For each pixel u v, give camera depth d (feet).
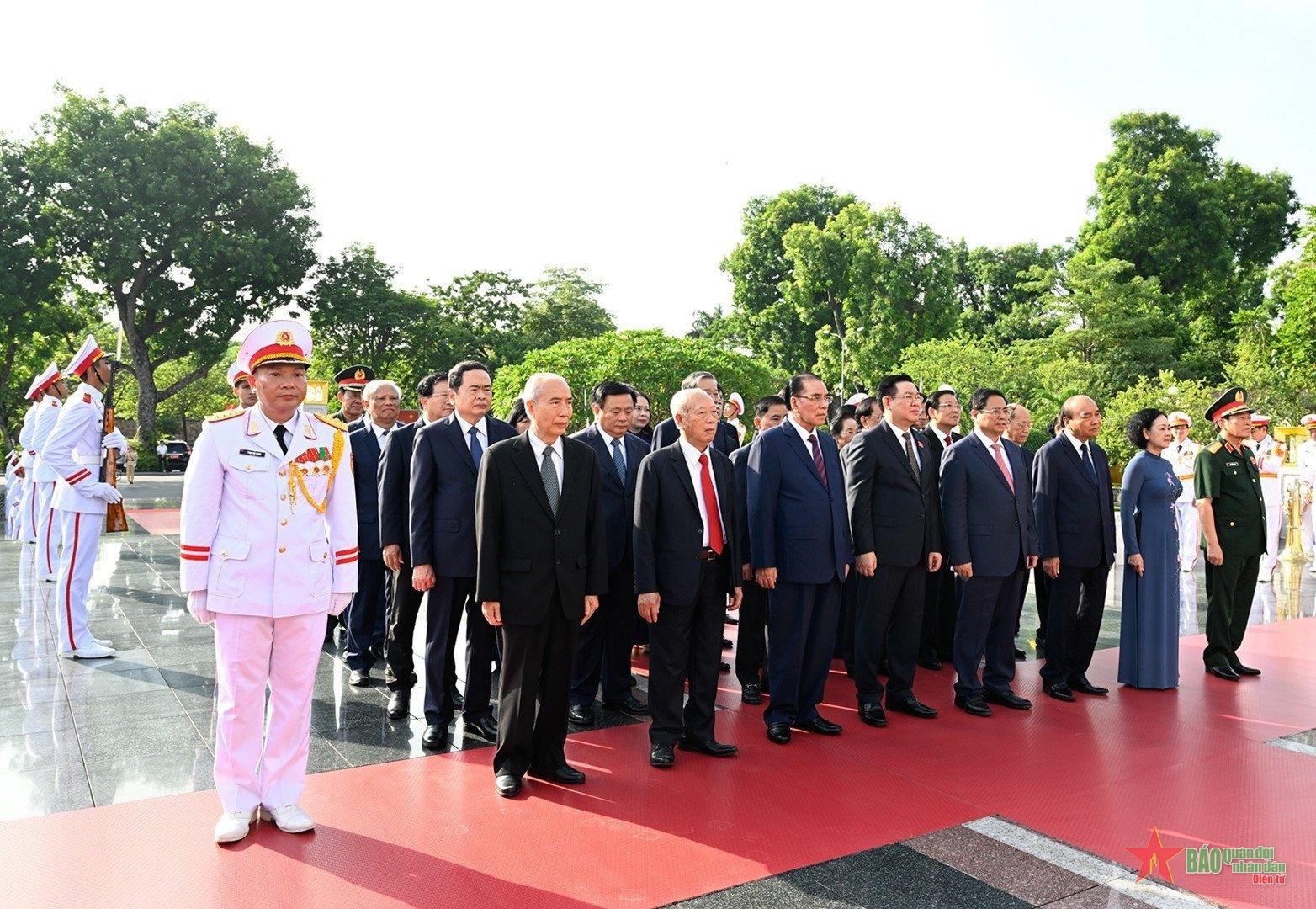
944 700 17.63
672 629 13.91
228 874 10.01
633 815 11.69
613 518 16.78
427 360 119.34
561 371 73.20
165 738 14.55
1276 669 20.12
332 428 11.98
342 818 11.55
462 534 14.75
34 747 14.07
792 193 140.05
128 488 82.23
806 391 15.34
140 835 10.99
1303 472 39.01
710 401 14.32
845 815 11.73
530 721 12.52
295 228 110.63
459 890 9.66
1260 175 130.93
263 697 11.21
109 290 105.50
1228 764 13.79
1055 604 17.85
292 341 11.29
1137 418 18.97
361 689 17.80
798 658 15.08
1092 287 103.86
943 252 121.39
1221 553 19.25
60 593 19.66
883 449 16.43
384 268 124.16
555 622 12.78
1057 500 17.84
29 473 38.22
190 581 10.81
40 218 96.07
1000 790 12.64
